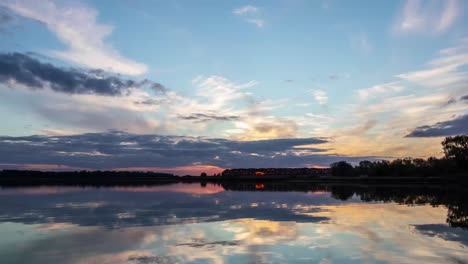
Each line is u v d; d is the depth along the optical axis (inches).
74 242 663.8
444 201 1512.1
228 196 1795.0
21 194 1967.3
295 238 693.9
